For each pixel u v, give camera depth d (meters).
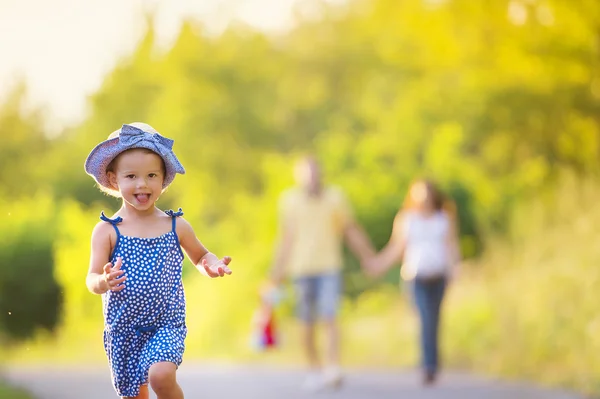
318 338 20.70
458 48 31.14
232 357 21.00
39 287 25.80
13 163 36.44
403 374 16.98
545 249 17.47
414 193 15.68
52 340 25.25
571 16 26.05
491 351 17.05
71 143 36.94
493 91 29.12
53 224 26.64
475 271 21.19
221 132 36.06
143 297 6.70
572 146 27.58
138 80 37.75
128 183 6.65
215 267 6.70
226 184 35.38
